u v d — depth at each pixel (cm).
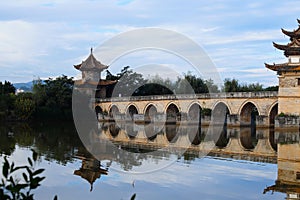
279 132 6938
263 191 2538
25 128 7962
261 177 2961
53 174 2995
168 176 2956
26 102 9819
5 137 5978
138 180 2795
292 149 4631
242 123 8056
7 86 11750
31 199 648
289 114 7212
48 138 5816
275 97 7538
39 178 665
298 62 7338
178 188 2606
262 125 7706
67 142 5266
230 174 3053
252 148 4734
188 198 2369
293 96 7212
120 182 2739
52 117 10325
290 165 3478
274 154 4188
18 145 4922
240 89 10344
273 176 2989
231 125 7906
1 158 3781
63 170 3148
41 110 10231
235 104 8031
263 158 3878
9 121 9825
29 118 10075
